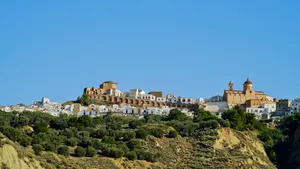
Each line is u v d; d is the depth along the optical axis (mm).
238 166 168875
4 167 127000
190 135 191375
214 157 173125
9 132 147625
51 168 140500
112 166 153750
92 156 157250
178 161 171125
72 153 156625
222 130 190250
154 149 173750
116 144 171500
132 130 188875
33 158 139125
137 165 160000
